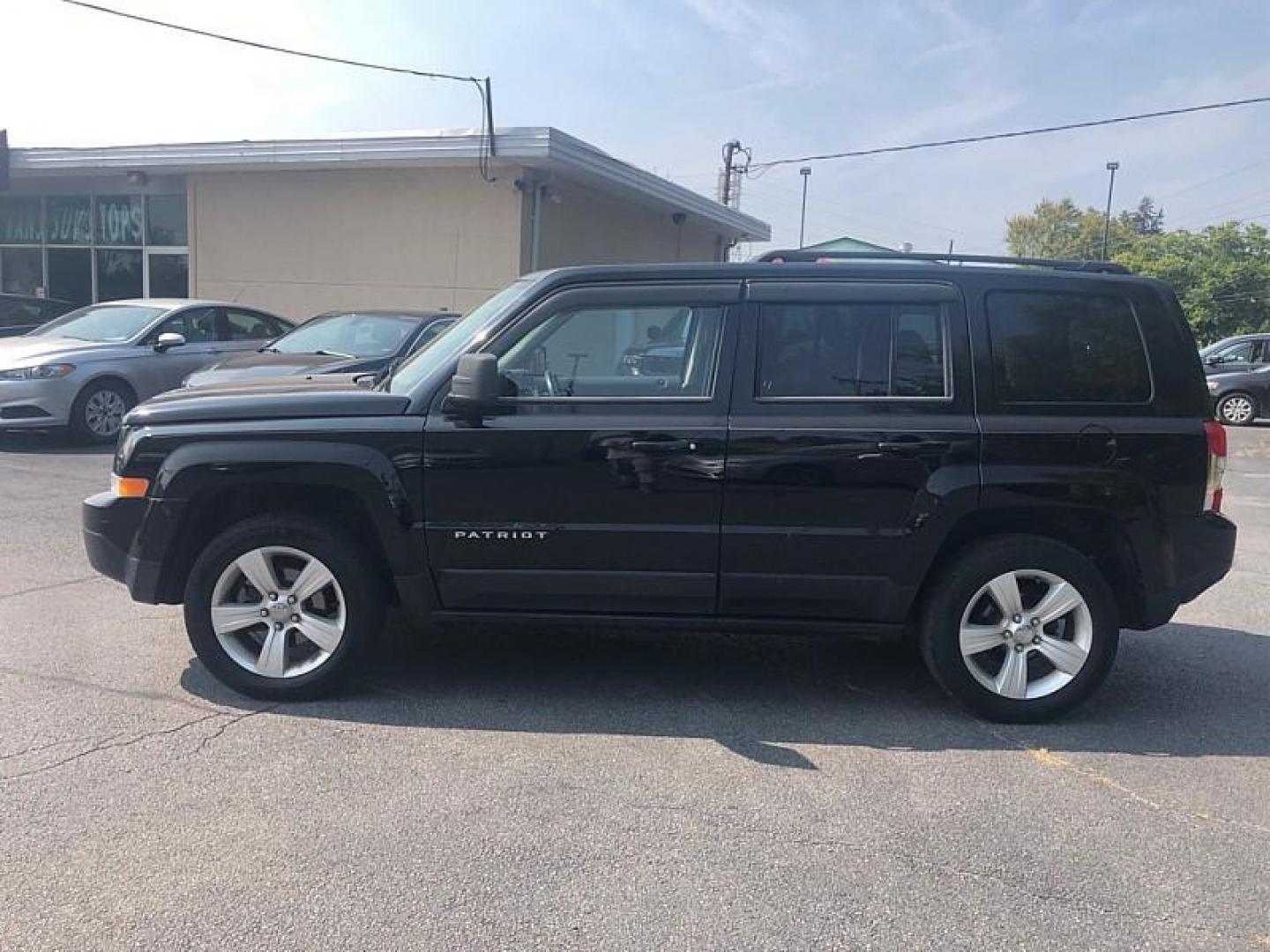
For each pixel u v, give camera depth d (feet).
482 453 13.99
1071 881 10.41
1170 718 15.02
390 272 58.23
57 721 13.65
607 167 57.36
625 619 14.52
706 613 14.49
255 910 9.50
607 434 13.93
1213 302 217.15
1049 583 14.32
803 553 14.11
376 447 14.05
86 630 17.30
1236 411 66.85
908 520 14.01
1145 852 11.02
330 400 14.37
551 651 17.25
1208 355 69.92
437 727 13.91
